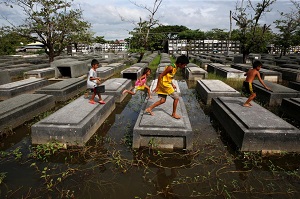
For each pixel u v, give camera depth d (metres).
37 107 6.05
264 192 3.11
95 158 3.97
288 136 3.93
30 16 14.47
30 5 14.01
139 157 4.01
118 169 3.66
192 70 12.34
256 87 8.02
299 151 3.99
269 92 7.07
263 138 3.96
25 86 8.41
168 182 3.34
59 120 4.42
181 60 4.18
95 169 3.65
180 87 10.55
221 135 4.98
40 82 9.50
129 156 4.05
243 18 17.06
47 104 6.56
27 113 5.63
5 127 4.90
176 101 4.43
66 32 15.71
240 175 3.51
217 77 12.43
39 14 14.39
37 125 4.25
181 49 46.09
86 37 16.86
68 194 3.04
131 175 3.50
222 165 3.79
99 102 5.75
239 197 3.01
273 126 4.07
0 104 5.51
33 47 45.81
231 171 3.61
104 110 5.73
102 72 12.17
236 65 15.27
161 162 3.87
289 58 22.89
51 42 15.76
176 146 4.21
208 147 4.41
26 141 4.66
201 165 3.80
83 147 4.23
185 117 4.70
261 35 16.81
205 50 45.75
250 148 4.02
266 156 3.98
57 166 3.74
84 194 3.06
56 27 15.16
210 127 5.47
